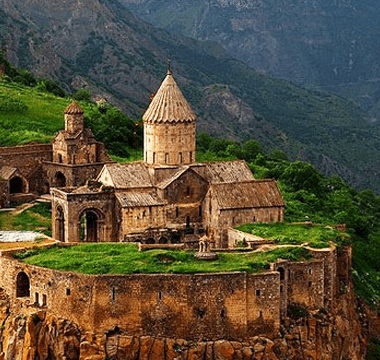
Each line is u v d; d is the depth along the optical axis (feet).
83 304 483.51
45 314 495.41
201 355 480.23
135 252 528.22
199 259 515.09
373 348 624.18
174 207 606.14
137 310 481.05
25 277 513.86
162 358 479.00
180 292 482.69
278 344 497.87
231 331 488.44
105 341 478.18
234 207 597.11
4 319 511.81
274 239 563.07
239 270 496.23
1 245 555.28
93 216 613.52
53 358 484.74
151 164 620.08
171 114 614.34
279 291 500.74
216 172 627.87
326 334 526.16
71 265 500.33
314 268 529.45
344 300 576.61
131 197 599.16
